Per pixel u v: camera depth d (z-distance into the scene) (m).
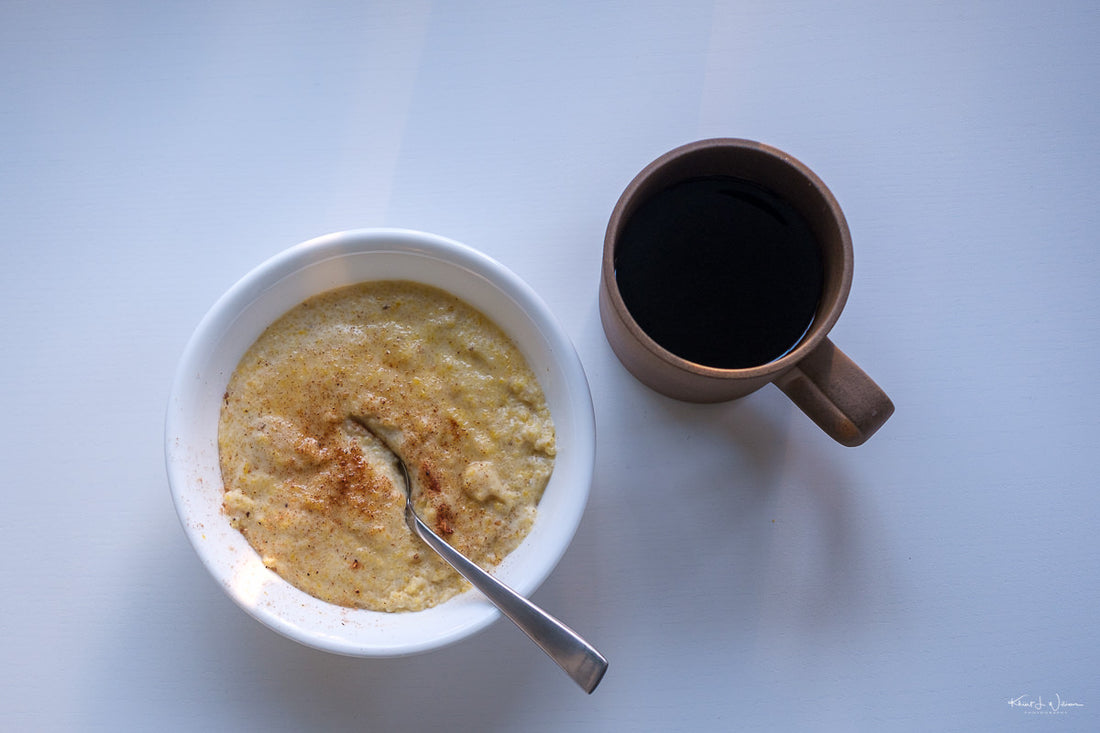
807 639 0.44
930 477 0.45
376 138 0.45
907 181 0.46
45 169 0.45
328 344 0.40
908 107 0.46
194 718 0.43
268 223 0.45
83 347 0.44
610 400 0.45
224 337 0.39
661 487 0.44
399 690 0.43
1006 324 0.45
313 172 0.45
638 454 0.44
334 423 0.40
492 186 0.45
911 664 0.44
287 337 0.40
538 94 0.46
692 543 0.44
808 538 0.45
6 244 0.45
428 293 0.41
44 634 0.43
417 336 0.41
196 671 0.43
